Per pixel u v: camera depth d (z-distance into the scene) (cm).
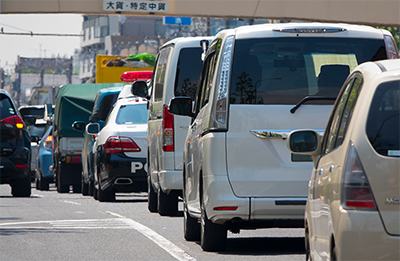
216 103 2194
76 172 6512
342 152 1356
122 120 4581
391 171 1284
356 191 1292
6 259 2228
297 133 1606
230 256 2250
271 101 2170
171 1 8038
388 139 1305
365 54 2223
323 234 1436
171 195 3578
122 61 8419
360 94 1380
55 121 6775
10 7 7781
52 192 6931
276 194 2144
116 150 4462
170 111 2717
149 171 3888
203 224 2309
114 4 7919
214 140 2169
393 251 1259
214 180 2159
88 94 6531
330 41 2223
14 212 3812
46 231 2916
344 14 8088
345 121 1426
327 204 1395
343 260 1284
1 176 5209
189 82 3388
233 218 2155
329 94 2181
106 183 4509
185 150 2755
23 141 5284
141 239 2673
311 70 2198
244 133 2158
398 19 8131
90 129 5041
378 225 1270
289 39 2206
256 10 8069
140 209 4053
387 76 1345
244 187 2145
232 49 2198
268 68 2188
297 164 2150
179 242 2614
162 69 3588
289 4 8044
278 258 2205
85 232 2883
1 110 5212
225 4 8012
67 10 7825
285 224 2194
